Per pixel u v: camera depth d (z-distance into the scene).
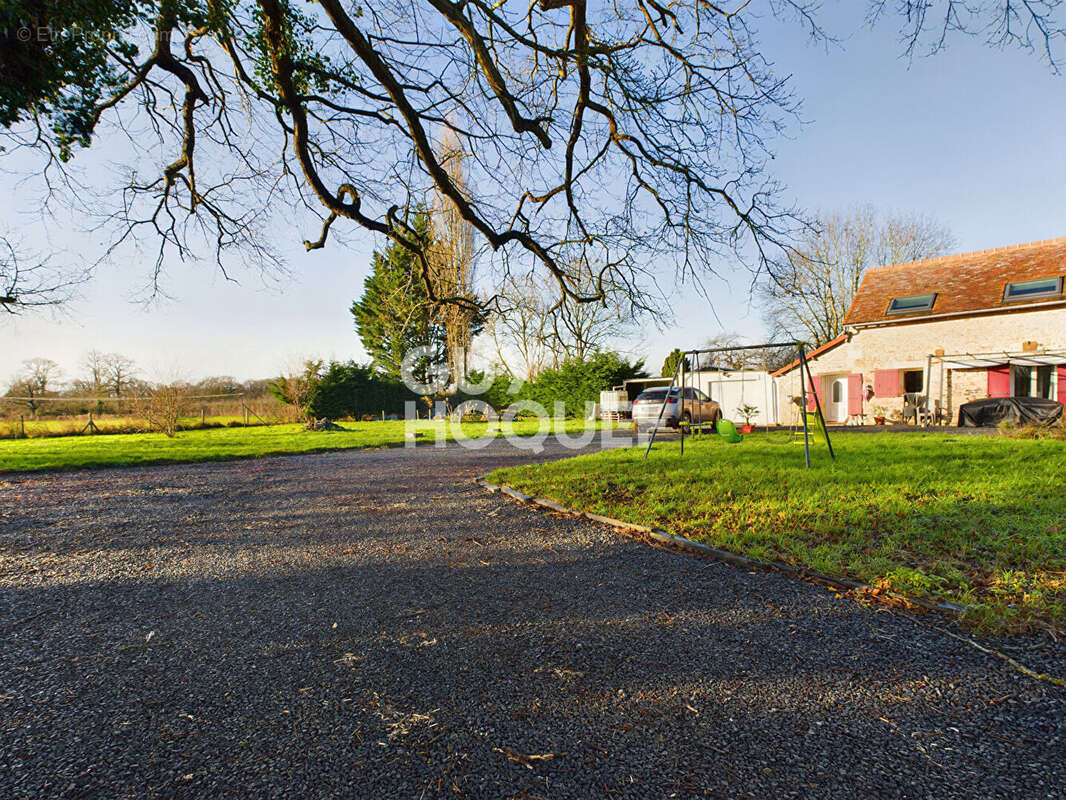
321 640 2.44
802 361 7.06
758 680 2.01
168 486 7.23
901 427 15.07
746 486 5.61
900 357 16.97
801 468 6.69
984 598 2.67
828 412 19.23
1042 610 2.51
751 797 1.41
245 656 2.29
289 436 17.00
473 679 2.05
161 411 17.17
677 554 3.70
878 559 3.24
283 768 1.55
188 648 2.38
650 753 1.60
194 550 4.04
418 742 1.67
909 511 4.29
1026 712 1.78
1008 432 10.73
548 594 2.97
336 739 1.69
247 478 7.91
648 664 2.14
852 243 28.30
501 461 9.51
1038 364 14.78
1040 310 14.61
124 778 1.51
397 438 15.34
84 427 19.17
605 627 2.51
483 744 1.65
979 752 1.58
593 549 3.86
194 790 1.46
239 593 3.09
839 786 1.44
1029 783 1.44
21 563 3.74
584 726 1.74
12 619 2.75
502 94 4.84
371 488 6.79
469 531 4.47
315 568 3.55
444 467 8.81
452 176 6.66
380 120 6.00
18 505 5.96
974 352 15.66
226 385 27.52
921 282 17.84
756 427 16.41
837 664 2.12
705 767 1.53
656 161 6.10
